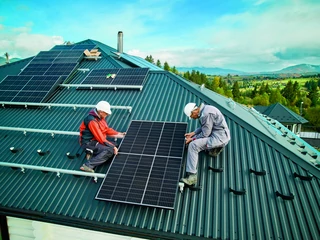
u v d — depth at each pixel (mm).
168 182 5809
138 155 6594
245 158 6832
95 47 16766
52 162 7391
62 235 6637
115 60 14508
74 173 6523
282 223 5273
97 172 6855
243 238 5070
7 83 11961
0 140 8477
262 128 10836
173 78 10898
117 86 10500
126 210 5828
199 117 6336
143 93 10141
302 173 6312
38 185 6738
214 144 6188
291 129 44438
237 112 11719
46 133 8594
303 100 97875
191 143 6199
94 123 6578
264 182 6152
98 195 5797
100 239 6359
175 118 8523
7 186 6801
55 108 10008
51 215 5969
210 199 5895
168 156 6406
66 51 15703
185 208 5766
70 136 8344
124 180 6000
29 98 10430
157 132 7254
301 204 5609
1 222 6797
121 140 7711
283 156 6809
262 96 95438
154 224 5492
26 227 6789
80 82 12094
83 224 5770
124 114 8969
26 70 13383
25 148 8047
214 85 121812
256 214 5484
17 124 9227
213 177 6395
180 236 5285
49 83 11266
